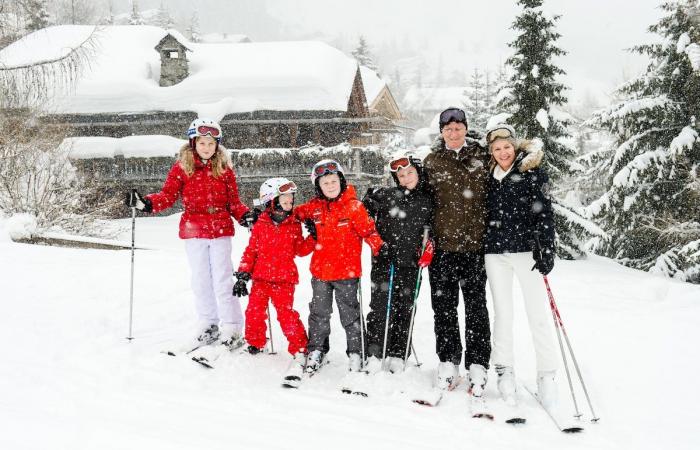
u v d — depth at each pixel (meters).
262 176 21.31
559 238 14.78
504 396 3.63
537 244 3.67
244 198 22.06
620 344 5.00
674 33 16.22
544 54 14.65
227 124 23.64
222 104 22.97
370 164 21.36
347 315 4.24
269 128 23.88
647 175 15.58
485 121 32.81
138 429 2.98
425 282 7.68
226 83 24.08
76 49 14.24
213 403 3.47
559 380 4.21
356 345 4.22
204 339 4.52
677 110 15.64
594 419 3.47
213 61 25.81
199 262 4.57
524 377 4.33
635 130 16.30
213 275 4.61
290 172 21.22
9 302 5.49
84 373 3.84
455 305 4.11
